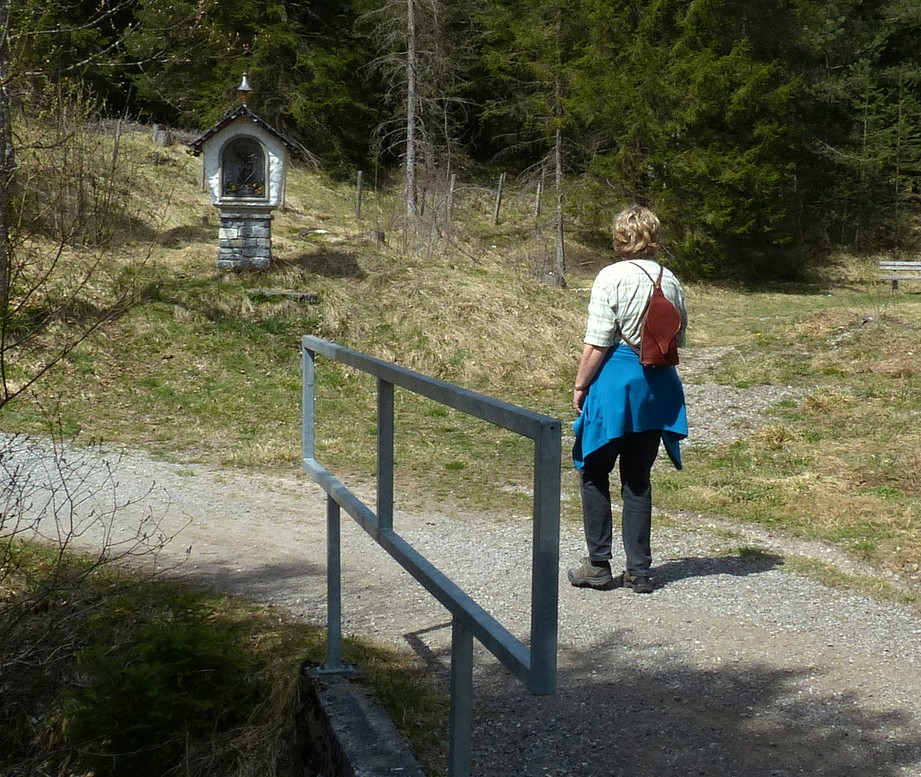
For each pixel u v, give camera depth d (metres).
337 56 32.12
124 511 7.02
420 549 6.17
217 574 5.46
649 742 3.55
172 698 3.77
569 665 4.27
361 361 3.37
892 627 4.90
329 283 15.04
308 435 4.32
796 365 13.79
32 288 4.81
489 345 14.05
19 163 5.37
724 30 28.16
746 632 4.76
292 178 29.83
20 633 4.28
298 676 3.93
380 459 3.25
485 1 32.38
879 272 31.06
